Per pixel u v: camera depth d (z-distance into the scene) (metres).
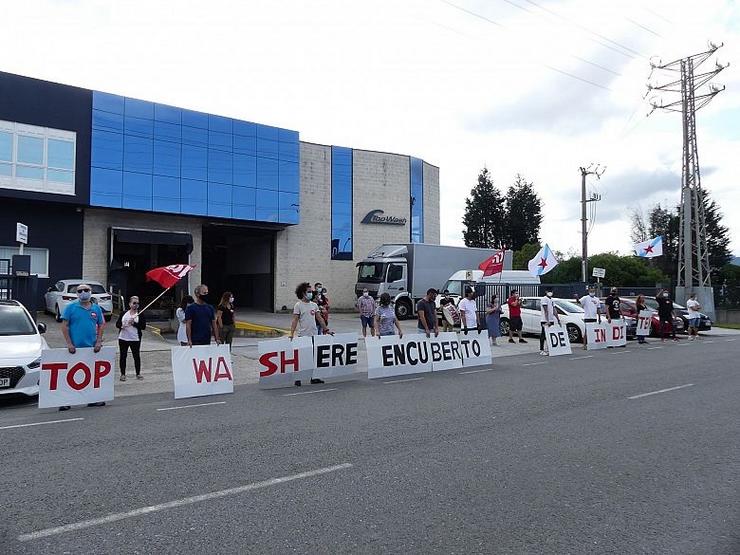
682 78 30.75
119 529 4.11
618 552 3.81
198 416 7.95
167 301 26.06
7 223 22.56
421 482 5.14
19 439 6.65
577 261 47.44
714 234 64.12
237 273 34.94
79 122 23.30
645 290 32.66
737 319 34.88
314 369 11.16
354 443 6.44
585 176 34.09
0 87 21.67
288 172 29.08
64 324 8.86
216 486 5.01
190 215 26.14
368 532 4.08
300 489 4.94
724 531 4.16
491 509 4.52
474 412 8.16
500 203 75.69
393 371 12.20
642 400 9.09
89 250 24.30
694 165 31.19
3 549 3.78
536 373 12.42
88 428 7.21
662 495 4.88
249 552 3.75
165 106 25.50
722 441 6.61
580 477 5.32
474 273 26.84
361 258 33.22
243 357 14.98
